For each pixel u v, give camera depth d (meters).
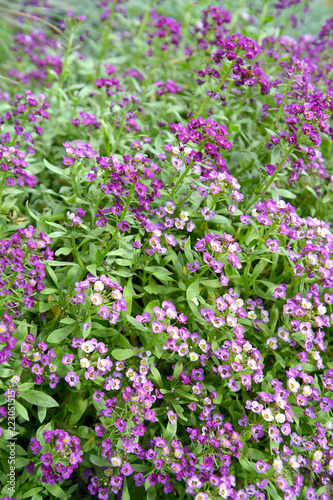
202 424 0.39
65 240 0.45
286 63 0.54
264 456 0.38
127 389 0.36
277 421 0.37
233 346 0.39
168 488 0.36
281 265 0.48
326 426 0.39
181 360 0.41
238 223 0.46
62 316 0.40
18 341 0.38
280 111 0.50
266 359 0.44
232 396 0.42
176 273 0.45
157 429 0.40
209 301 0.42
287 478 0.37
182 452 0.36
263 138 0.53
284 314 0.42
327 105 0.46
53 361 0.37
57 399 0.40
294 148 0.47
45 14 0.77
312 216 0.51
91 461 0.36
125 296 0.40
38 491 0.35
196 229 0.46
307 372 0.44
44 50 0.68
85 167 0.49
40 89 0.65
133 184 0.40
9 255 0.37
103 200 0.47
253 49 0.49
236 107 0.55
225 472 0.36
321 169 0.53
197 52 0.67
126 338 0.42
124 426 0.35
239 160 0.52
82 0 0.84
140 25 0.76
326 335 0.47
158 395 0.39
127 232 0.46
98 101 0.63
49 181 0.53
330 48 0.64
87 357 0.38
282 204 0.44
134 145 0.48
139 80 0.64
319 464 0.38
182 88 0.62
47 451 0.36
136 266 0.42
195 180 0.45
